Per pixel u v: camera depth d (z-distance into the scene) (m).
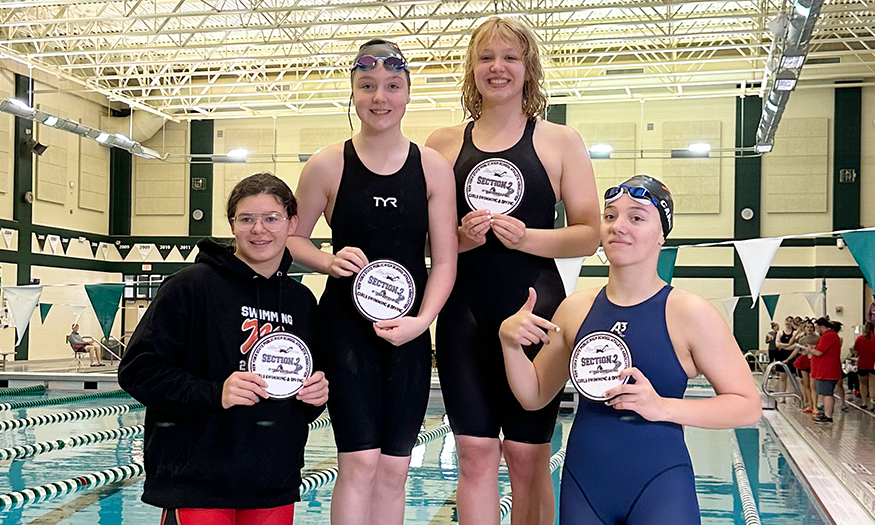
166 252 21.61
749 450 8.02
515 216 2.67
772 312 14.09
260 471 2.30
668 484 2.12
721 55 18.64
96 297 10.60
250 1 14.35
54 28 15.90
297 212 2.53
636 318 2.22
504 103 2.72
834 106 18.59
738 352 2.17
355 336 2.53
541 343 2.47
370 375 2.52
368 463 2.50
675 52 16.75
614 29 16.98
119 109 21.27
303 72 20.42
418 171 2.61
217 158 18.72
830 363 10.08
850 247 4.07
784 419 10.45
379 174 2.59
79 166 20.53
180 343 2.35
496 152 2.73
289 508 2.43
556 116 19.80
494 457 2.62
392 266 2.51
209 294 2.35
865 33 17.72
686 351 2.17
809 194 18.70
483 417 2.59
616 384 2.14
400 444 2.54
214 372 2.32
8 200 18.06
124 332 21.14
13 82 18.00
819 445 7.88
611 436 2.19
